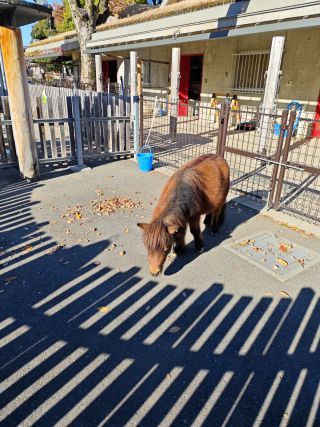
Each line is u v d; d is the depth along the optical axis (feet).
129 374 7.92
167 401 7.29
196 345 8.77
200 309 10.07
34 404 7.21
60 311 9.93
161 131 36.96
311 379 7.82
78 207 17.19
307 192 19.10
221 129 18.29
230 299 10.48
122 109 25.20
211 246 13.64
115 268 12.03
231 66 40.83
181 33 35.58
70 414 7.00
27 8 17.16
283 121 15.16
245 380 7.79
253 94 39.09
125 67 59.82
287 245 13.62
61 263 12.30
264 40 36.27
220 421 6.88
